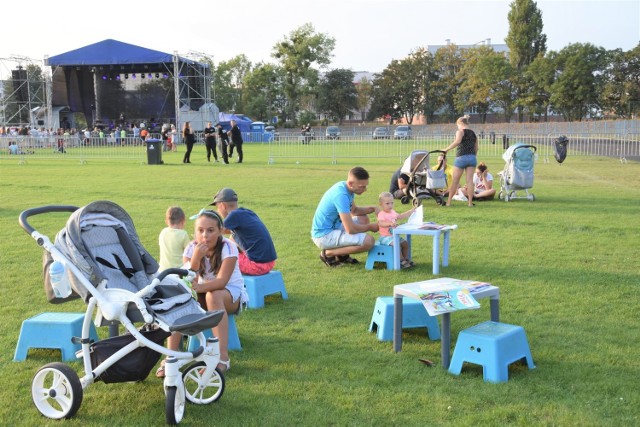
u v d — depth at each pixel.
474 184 15.03
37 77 55.12
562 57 74.81
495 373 4.74
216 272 5.31
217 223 5.25
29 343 5.23
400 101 96.00
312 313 6.46
